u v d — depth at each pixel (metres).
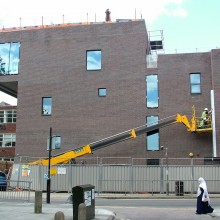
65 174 32.94
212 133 36.28
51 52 41.56
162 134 37.41
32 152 39.91
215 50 37.78
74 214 14.04
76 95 40.12
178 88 38.25
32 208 18.73
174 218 16.16
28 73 41.69
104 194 30.92
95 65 40.34
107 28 40.78
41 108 40.72
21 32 42.66
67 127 39.66
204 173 31.75
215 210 18.94
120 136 36.19
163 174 32.06
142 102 38.59
